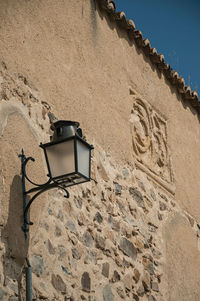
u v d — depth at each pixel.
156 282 6.03
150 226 6.28
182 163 7.48
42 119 5.14
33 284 4.38
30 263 4.41
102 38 6.50
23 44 5.21
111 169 5.95
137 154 6.58
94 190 5.53
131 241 5.82
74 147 4.29
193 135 8.00
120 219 5.77
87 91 5.95
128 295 5.49
